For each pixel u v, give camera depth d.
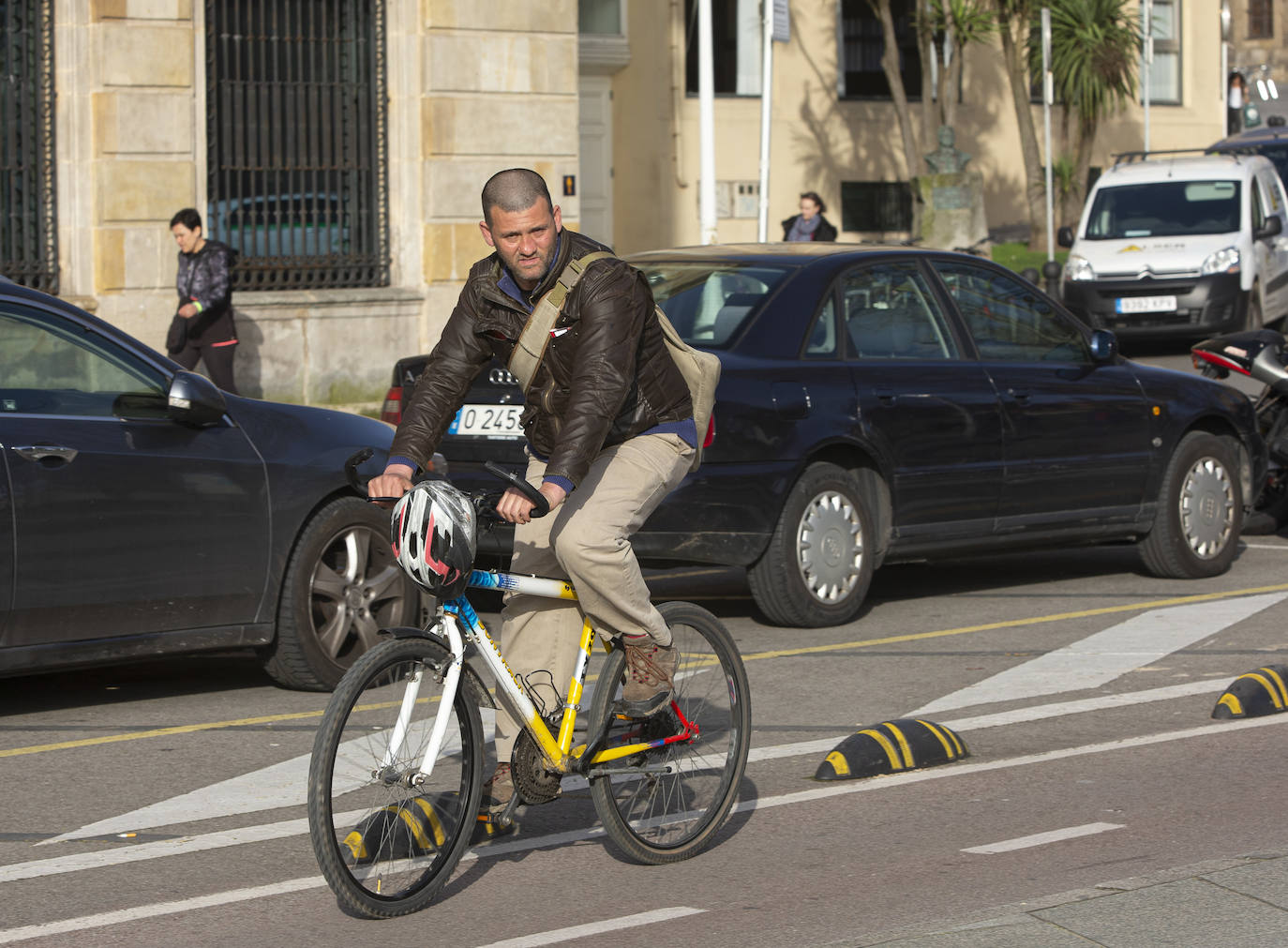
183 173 33.16
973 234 55.06
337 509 16.12
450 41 35.81
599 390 10.22
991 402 19.73
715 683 11.65
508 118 36.56
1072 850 11.59
